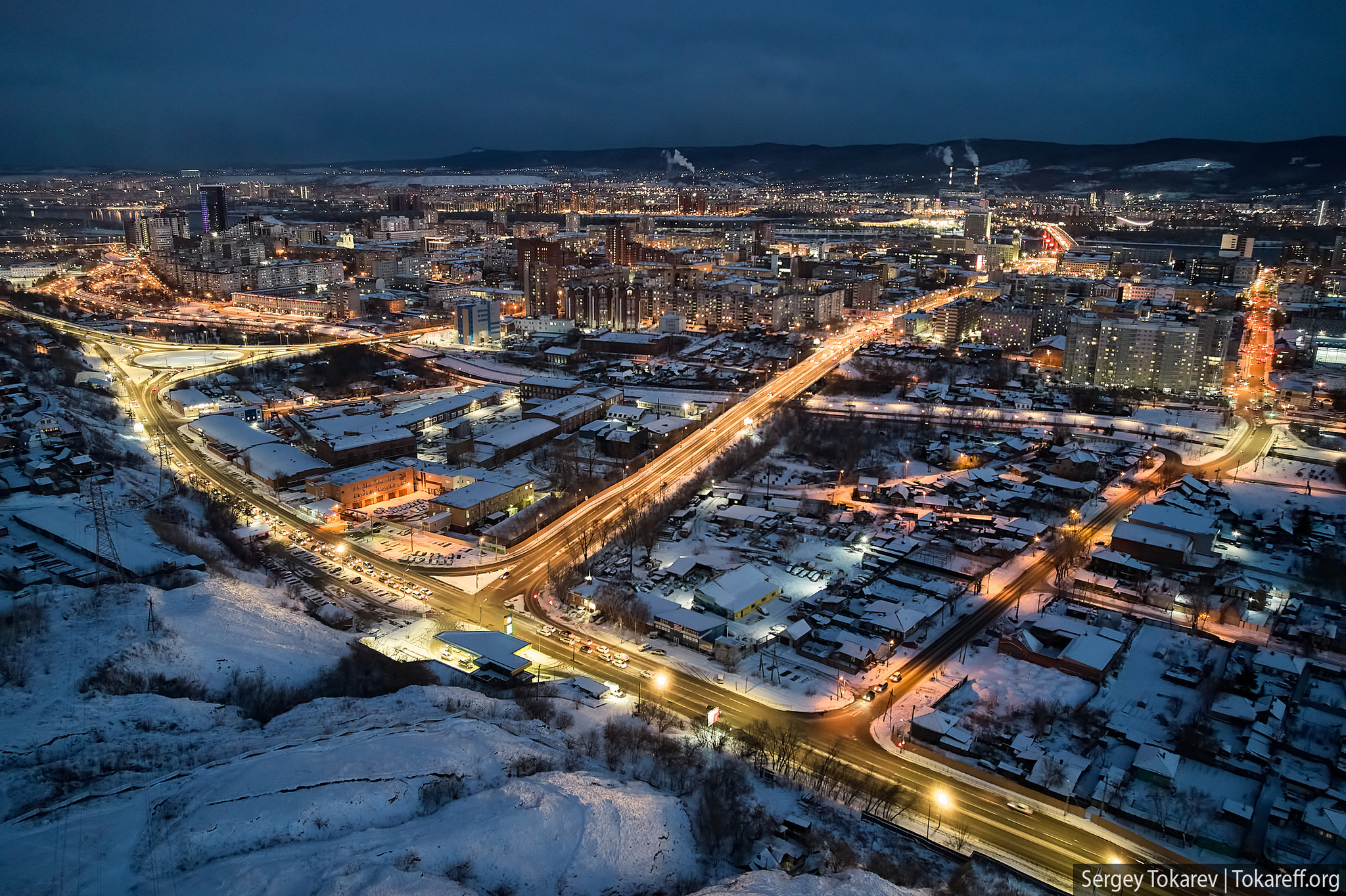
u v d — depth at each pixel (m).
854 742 169.75
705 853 132.38
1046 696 182.12
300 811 126.12
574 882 121.38
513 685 188.62
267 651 190.00
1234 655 193.75
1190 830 141.38
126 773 138.75
